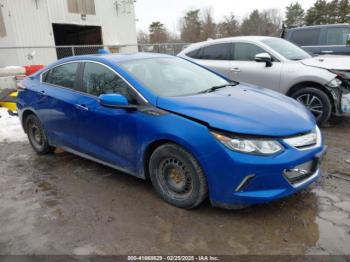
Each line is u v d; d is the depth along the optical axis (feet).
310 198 11.93
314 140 11.02
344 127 20.56
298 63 21.38
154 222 10.83
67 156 17.44
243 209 11.30
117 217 11.25
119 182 13.91
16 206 12.42
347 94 20.08
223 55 24.93
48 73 16.75
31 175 15.21
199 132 10.38
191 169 10.77
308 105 20.85
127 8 75.31
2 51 62.59
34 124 17.58
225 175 10.09
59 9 64.18
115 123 12.62
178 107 11.24
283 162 9.91
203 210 11.35
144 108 11.83
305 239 9.68
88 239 10.14
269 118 10.69
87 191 13.28
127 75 12.85
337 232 9.93
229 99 12.00
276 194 10.04
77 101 14.29
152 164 11.90
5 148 19.34
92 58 14.48
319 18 157.28
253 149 9.90
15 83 38.06
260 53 22.72
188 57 26.66
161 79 13.41
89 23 69.26
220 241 9.76
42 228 10.85
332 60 21.17
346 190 12.44
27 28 60.13
